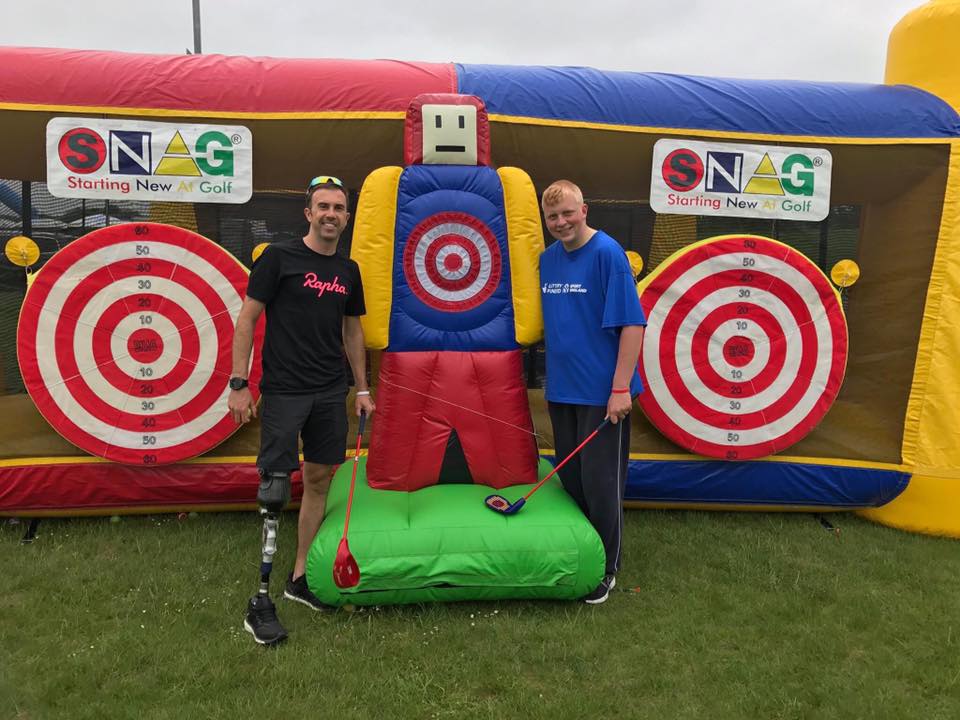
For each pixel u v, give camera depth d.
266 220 3.44
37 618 2.60
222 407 3.42
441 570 2.66
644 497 3.76
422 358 3.10
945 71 3.70
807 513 3.92
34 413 3.40
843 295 3.73
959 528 3.61
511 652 2.46
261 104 3.37
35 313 3.25
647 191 3.58
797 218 3.66
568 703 2.20
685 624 2.68
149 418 3.38
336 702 2.16
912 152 3.61
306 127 3.38
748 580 3.05
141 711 2.11
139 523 3.50
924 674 2.40
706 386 3.59
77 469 3.39
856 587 3.00
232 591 2.83
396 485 3.08
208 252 3.35
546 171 3.51
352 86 3.42
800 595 2.92
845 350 3.63
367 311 3.05
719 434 3.63
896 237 3.66
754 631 2.65
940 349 3.62
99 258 3.28
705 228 3.63
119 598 2.75
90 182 3.30
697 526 3.68
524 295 3.12
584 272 2.82
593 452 2.85
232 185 3.39
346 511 2.85
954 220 3.58
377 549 2.66
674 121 3.57
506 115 3.45
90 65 3.34
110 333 3.32
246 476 3.50
